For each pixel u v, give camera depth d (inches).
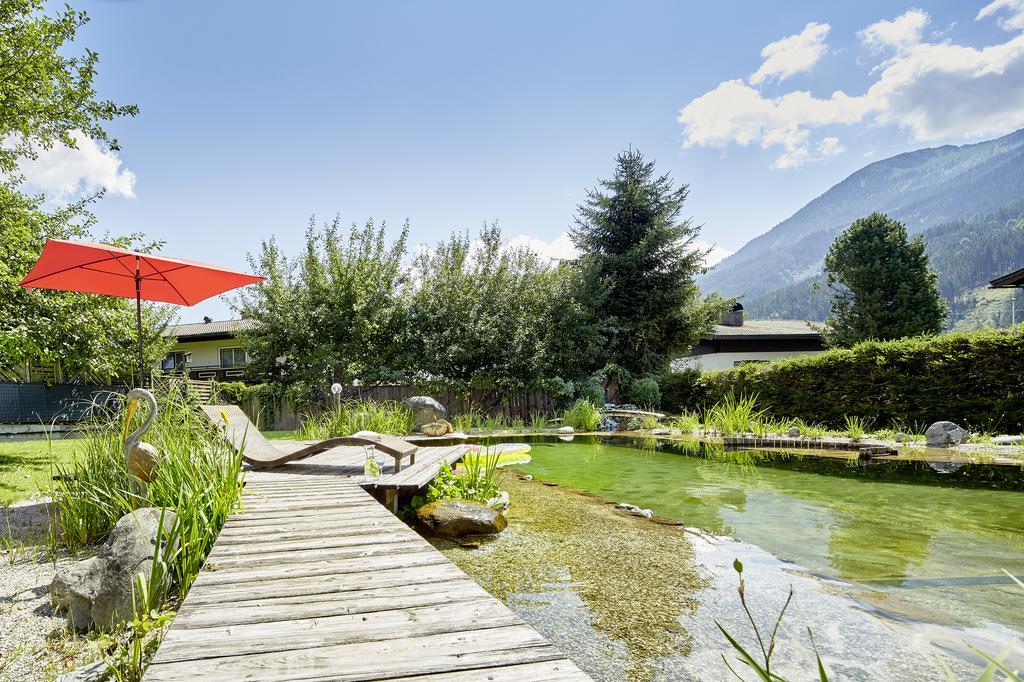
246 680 64.8
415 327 677.3
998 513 197.3
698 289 805.9
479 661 69.6
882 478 270.7
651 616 119.0
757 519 200.1
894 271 946.7
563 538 182.9
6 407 536.1
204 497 151.9
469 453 308.7
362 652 72.4
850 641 104.0
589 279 741.9
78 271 240.1
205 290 267.9
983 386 379.9
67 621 112.2
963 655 97.1
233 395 635.5
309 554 119.2
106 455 182.5
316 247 676.7
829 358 476.1
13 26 361.4
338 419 455.5
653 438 484.1
